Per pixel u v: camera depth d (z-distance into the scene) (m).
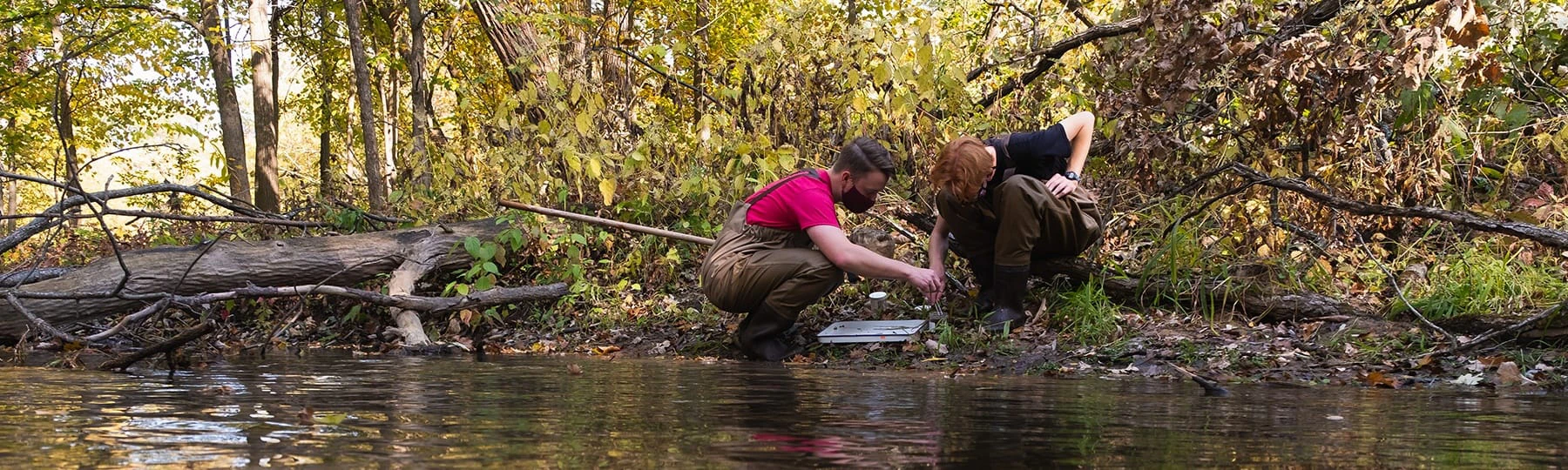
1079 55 6.07
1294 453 1.77
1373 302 4.37
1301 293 4.40
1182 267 4.63
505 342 5.27
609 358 4.41
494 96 9.91
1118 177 5.36
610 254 6.26
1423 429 2.11
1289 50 4.58
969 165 4.20
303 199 8.78
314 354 4.55
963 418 2.25
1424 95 4.72
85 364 3.82
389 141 15.77
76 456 1.62
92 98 16.67
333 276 5.57
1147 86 4.91
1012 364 3.91
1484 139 5.20
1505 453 1.79
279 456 1.63
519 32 8.82
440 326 5.61
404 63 14.89
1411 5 5.29
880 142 5.65
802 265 4.28
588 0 10.36
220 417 2.16
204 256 5.42
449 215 6.86
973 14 8.04
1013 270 4.39
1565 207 4.63
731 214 4.64
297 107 19.30
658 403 2.52
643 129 6.50
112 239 4.48
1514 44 5.22
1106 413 2.38
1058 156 4.42
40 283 5.12
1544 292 4.08
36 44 13.39
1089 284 4.50
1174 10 4.74
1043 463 1.64
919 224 5.35
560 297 5.77
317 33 17.06
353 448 1.72
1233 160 5.22
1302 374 3.46
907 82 5.53
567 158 5.65
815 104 6.05
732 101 6.59
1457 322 3.95
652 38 13.29
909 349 4.26
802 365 4.09
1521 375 3.30
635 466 1.56
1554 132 5.08
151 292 5.17
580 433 1.95
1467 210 4.88
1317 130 4.80
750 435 1.93
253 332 5.74
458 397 2.64
